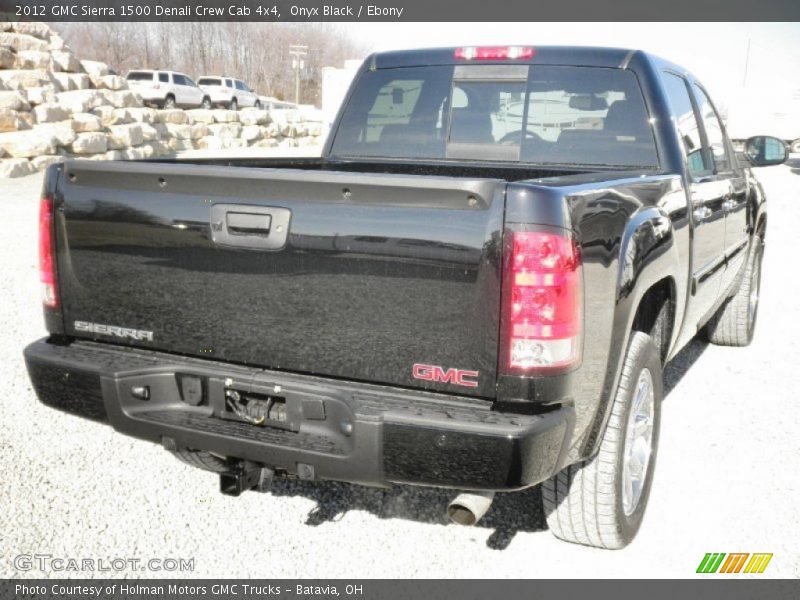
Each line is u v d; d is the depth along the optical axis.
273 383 2.67
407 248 2.47
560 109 4.16
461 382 2.48
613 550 3.24
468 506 2.50
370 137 4.69
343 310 2.58
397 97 4.60
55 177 2.98
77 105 21.61
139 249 2.85
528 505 3.62
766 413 4.71
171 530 3.33
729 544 3.30
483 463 2.41
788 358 5.86
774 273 9.29
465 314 2.44
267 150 28.42
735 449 4.19
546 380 2.42
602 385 2.75
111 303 2.95
